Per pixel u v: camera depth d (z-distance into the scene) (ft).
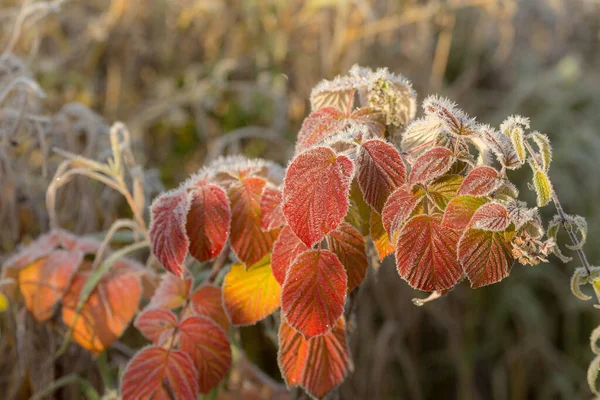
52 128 2.64
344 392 3.25
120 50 4.16
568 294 3.92
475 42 4.84
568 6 5.46
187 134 3.89
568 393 3.72
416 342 3.71
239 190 1.84
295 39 4.19
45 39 4.05
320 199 1.61
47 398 2.29
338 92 1.90
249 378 2.42
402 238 1.63
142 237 2.40
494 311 3.98
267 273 1.82
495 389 3.89
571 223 1.62
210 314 1.93
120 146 2.18
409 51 4.33
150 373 1.80
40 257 2.12
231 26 4.25
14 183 2.55
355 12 3.95
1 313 2.41
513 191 1.65
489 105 4.78
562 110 4.69
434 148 1.65
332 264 1.67
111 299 2.07
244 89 3.88
